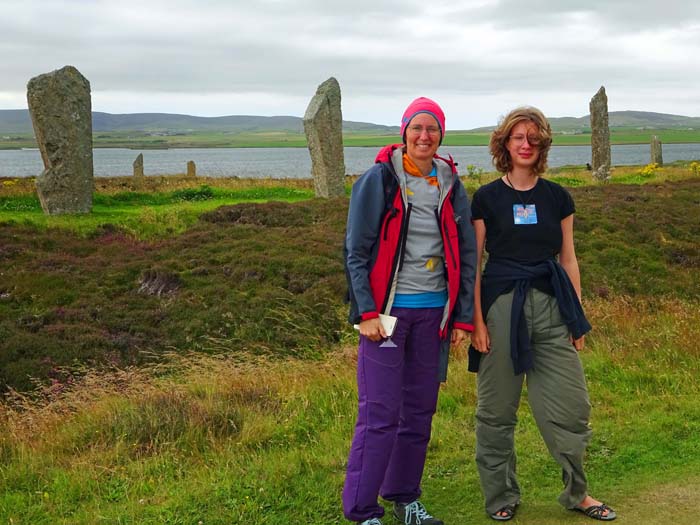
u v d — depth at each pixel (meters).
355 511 4.25
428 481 5.18
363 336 4.36
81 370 11.43
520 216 4.50
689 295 16.44
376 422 4.26
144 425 6.59
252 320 13.66
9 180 30.80
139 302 14.67
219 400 7.34
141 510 4.77
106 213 21.22
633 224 20.59
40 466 5.91
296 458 5.53
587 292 15.73
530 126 4.46
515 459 4.73
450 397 7.15
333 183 25.25
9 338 12.48
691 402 6.83
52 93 20.45
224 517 4.61
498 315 4.48
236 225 19.69
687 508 4.54
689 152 130.25
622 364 8.21
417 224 4.34
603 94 30.84
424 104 4.36
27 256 16.61
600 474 5.20
